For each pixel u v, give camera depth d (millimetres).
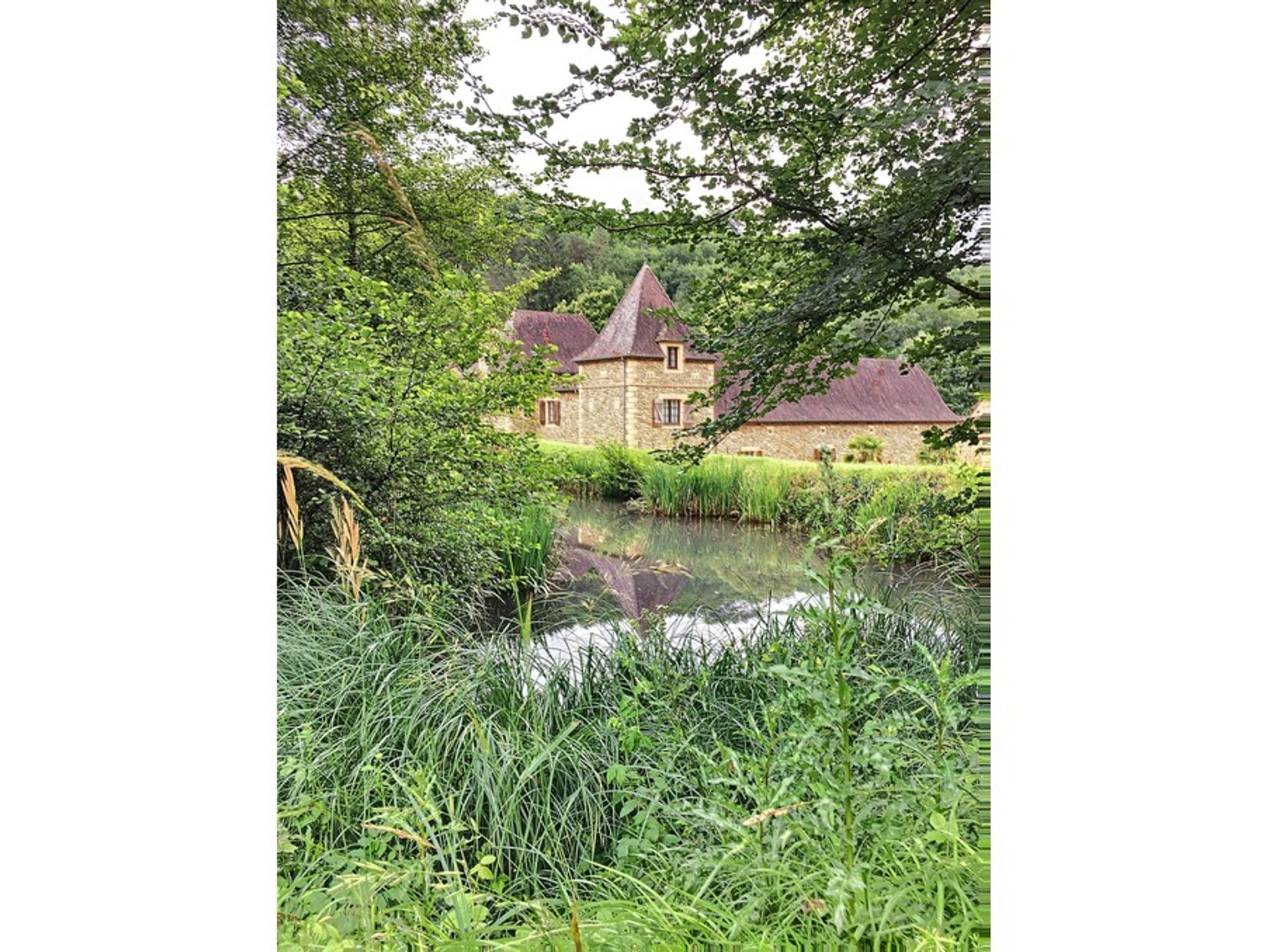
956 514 2814
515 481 2979
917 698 2594
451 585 2930
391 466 2973
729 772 2379
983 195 2623
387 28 2824
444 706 2604
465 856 2416
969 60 2684
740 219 2861
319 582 2924
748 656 2723
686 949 2012
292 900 2350
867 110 2723
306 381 2891
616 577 2912
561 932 2111
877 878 2055
